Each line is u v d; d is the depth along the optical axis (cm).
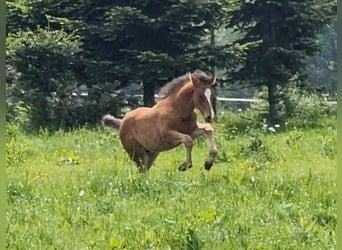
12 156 1562
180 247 761
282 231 803
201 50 2445
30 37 2364
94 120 2397
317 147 1655
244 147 1597
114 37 2419
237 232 795
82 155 1630
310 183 1051
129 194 1015
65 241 794
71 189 1041
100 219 874
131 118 1349
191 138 1274
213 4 2398
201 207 911
